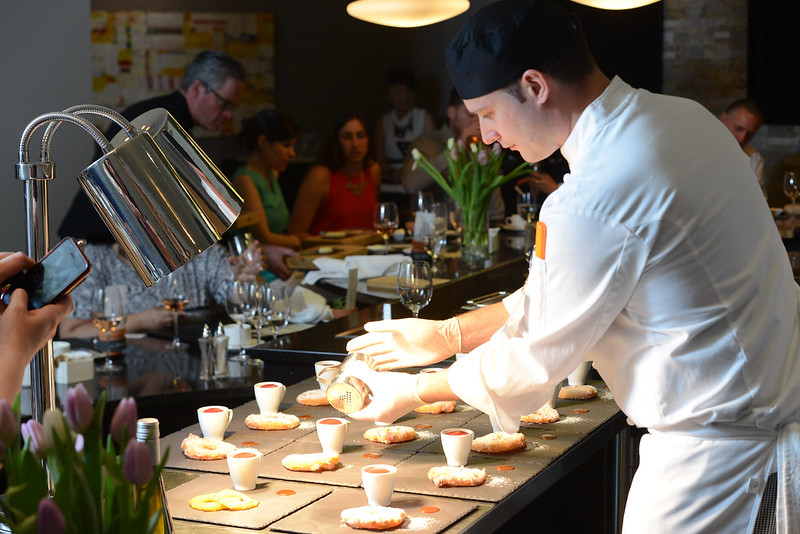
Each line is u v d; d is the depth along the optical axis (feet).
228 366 8.87
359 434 6.34
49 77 14.70
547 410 6.59
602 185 5.04
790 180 17.80
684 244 4.99
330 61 26.30
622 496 7.57
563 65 5.25
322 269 12.98
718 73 23.68
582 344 5.24
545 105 5.33
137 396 8.16
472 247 13.75
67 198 14.92
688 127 5.20
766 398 5.12
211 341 8.68
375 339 6.70
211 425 6.07
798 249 15.81
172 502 5.07
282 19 25.30
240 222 15.08
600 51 23.68
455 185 13.79
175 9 22.99
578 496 7.72
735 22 23.36
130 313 11.00
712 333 5.09
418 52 26.84
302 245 16.83
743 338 5.08
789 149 23.56
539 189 18.79
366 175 19.48
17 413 3.35
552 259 5.17
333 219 19.01
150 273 4.23
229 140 24.34
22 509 3.16
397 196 24.21
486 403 5.53
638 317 5.22
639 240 4.99
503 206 19.07
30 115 14.58
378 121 24.99
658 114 5.20
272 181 17.66
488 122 5.61
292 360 8.65
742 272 5.11
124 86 22.27
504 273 12.22
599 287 5.09
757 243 5.23
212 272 12.28
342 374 6.04
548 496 7.82
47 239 4.49
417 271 8.52
